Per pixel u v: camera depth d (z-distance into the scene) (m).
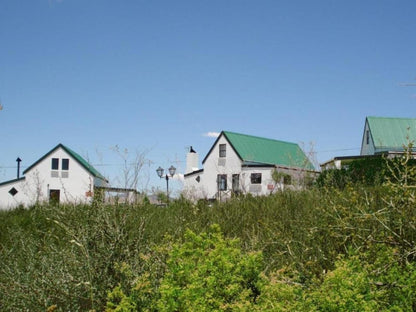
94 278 4.54
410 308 3.40
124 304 3.92
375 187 7.09
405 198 4.74
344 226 5.00
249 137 40.34
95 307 4.40
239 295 3.58
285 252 5.50
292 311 3.30
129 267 4.52
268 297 3.47
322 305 3.25
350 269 3.59
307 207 7.14
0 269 5.49
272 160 39.50
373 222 5.18
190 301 3.54
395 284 3.61
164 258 4.71
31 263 5.08
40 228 7.82
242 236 6.83
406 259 4.18
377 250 4.43
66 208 6.95
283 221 6.81
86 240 4.86
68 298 4.46
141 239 5.14
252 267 3.77
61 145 38.50
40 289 4.52
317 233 5.57
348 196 6.89
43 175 38.12
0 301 4.79
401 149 40.25
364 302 3.19
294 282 4.32
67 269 4.75
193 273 3.83
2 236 7.84
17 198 36.22
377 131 42.06
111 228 4.96
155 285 4.34
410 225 4.57
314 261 4.86
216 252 3.82
